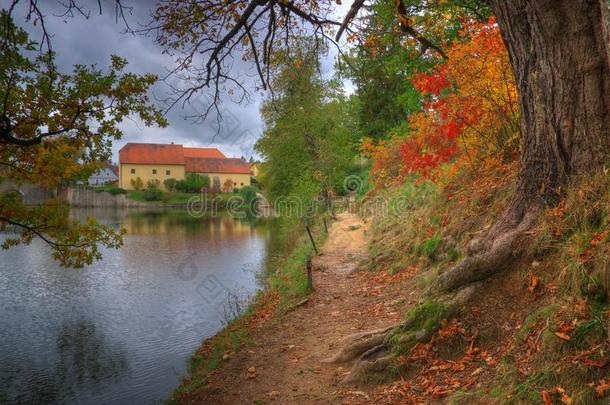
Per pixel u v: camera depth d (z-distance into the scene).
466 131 8.02
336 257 13.46
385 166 15.62
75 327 12.66
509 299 4.58
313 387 5.28
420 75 7.48
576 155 4.52
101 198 79.62
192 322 12.52
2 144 6.79
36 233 8.01
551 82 4.65
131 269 21.36
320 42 9.35
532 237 4.66
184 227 42.09
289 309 9.05
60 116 6.82
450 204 8.73
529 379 3.43
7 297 16.09
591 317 3.49
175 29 8.10
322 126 29.16
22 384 9.01
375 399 4.51
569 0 4.34
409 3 11.09
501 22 5.10
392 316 7.05
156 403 7.58
